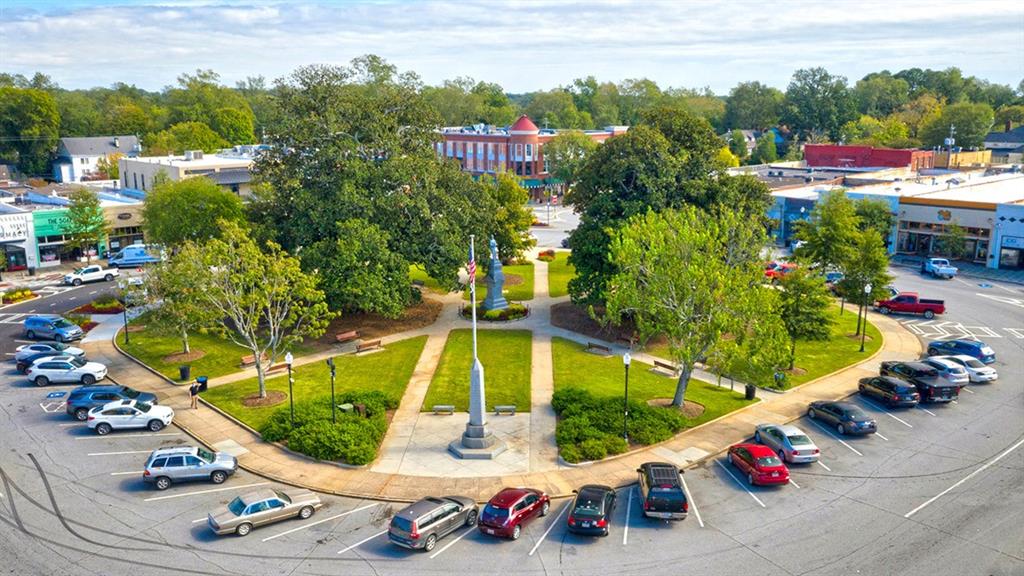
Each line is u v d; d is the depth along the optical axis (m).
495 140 137.12
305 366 47.88
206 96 175.50
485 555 26.72
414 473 33.44
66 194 93.06
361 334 54.41
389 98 60.34
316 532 28.50
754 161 166.12
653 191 53.47
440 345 51.72
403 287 52.41
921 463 33.66
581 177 58.88
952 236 75.50
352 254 50.06
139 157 126.75
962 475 32.38
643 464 31.72
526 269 77.44
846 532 27.84
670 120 57.53
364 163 56.09
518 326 56.44
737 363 38.62
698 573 25.31
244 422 38.94
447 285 56.47
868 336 53.75
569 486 32.16
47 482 32.69
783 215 89.19
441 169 60.25
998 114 178.38
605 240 53.62
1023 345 51.09
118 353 51.31
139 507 30.48
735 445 34.31
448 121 185.75
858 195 83.62
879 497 30.59
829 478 32.41
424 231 55.75
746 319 37.56
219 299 42.50
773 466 31.62
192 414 40.41
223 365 48.16
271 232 54.78
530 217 77.81
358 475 33.31
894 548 26.66
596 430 36.34
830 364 47.72
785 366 46.25
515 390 43.19
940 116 146.00
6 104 141.88
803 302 46.44
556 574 25.38
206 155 122.44
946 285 68.38
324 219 53.12
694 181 54.50
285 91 57.88
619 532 28.25
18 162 146.88
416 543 26.55
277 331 46.06
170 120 170.25
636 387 43.53
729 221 42.47
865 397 42.22
